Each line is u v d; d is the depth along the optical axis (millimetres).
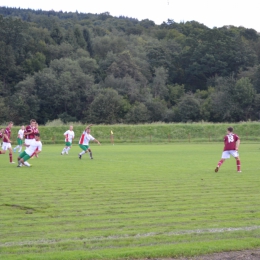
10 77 90750
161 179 15953
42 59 96188
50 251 7340
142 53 107000
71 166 20969
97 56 107875
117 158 26469
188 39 112062
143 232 8469
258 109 77500
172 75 104125
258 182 15195
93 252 7230
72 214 10023
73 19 161125
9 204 11117
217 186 14234
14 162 23469
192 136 55219
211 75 102812
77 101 84438
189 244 7660
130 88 86250
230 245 7582
